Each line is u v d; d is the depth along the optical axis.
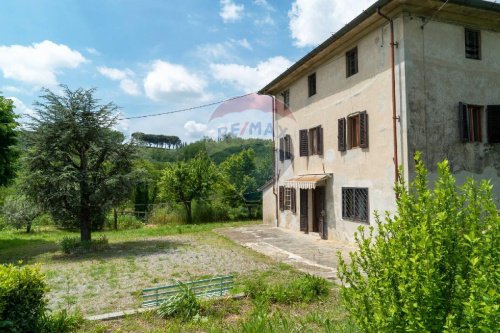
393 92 9.93
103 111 14.17
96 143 13.89
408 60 9.67
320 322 4.96
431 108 9.87
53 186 13.19
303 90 15.70
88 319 5.33
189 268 9.36
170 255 11.40
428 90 9.86
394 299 2.41
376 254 2.74
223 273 8.62
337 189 12.91
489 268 2.09
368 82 11.15
